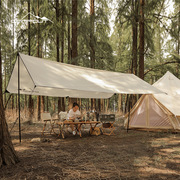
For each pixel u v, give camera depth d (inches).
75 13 457.7
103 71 307.4
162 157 172.9
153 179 125.2
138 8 476.7
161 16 486.6
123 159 167.8
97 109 666.8
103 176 129.8
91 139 261.7
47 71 230.4
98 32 549.0
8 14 380.8
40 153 187.9
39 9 488.7
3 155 147.4
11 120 477.7
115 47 679.1
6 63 657.6
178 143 228.5
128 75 318.3
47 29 491.2
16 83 284.7
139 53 478.3
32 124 430.3
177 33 466.0
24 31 477.1
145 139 257.0
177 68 592.7
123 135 290.4
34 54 540.1
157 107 323.9
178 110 307.9
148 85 296.2
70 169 142.6
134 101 485.1
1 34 391.5
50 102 1046.4
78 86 226.1
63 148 209.9
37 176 128.3
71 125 296.5
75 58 448.5
